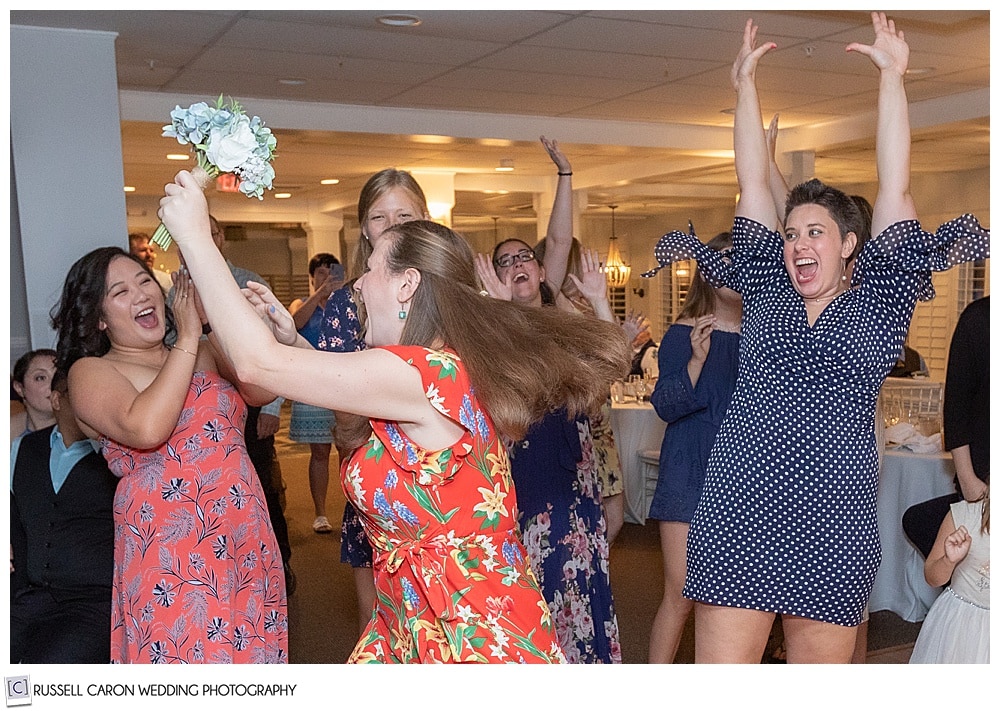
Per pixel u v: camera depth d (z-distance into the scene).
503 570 1.79
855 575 2.23
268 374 1.64
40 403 2.68
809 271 2.25
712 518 2.31
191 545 2.29
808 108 7.30
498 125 7.60
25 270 4.39
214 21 4.64
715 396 3.01
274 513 4.41
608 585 2.91
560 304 3.56
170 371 2.22
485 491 1.78
